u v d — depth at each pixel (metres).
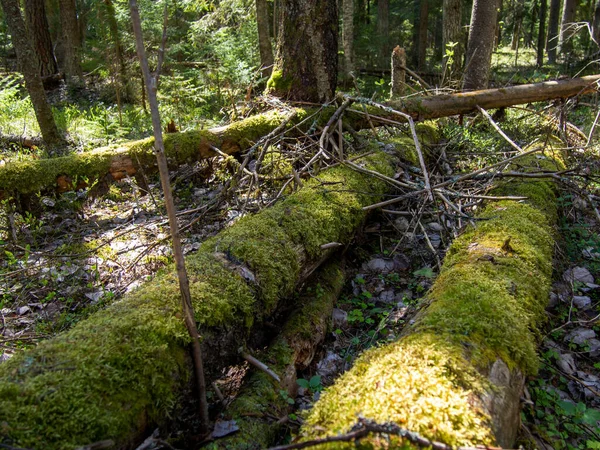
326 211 3.26
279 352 2.52
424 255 3.74
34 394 1.55
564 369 2.58
